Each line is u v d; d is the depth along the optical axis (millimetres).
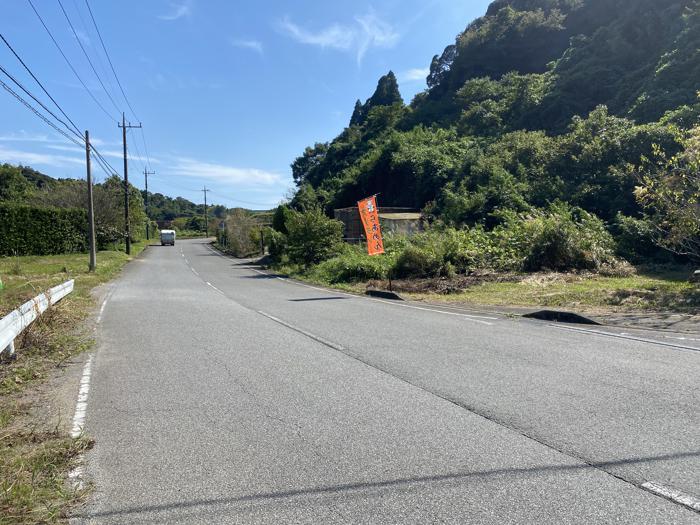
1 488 3404
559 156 35594
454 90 83125
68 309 11422
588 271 19734
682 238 16547
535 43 75938
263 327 10094
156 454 4074
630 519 2980
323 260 27281
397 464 3795
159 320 11109
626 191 28062
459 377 6172
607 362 6801
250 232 47469
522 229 22422
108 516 3156
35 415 5094
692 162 13875
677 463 3719
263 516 3104
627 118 37656
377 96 102062
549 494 3295
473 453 3963
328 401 5340
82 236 40625
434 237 22453
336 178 74188
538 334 9016
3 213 34375
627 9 64250
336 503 3240
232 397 5535
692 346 7703
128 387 6008
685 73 38281
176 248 60281
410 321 10734
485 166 41188
